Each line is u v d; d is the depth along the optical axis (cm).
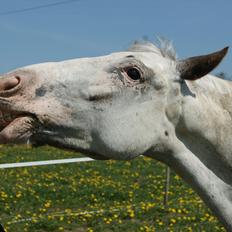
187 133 224
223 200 223
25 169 1005
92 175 969
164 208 636
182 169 226
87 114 212
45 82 210
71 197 732
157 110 219
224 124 226
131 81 217
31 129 207
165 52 229
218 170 228
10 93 205
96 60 219
